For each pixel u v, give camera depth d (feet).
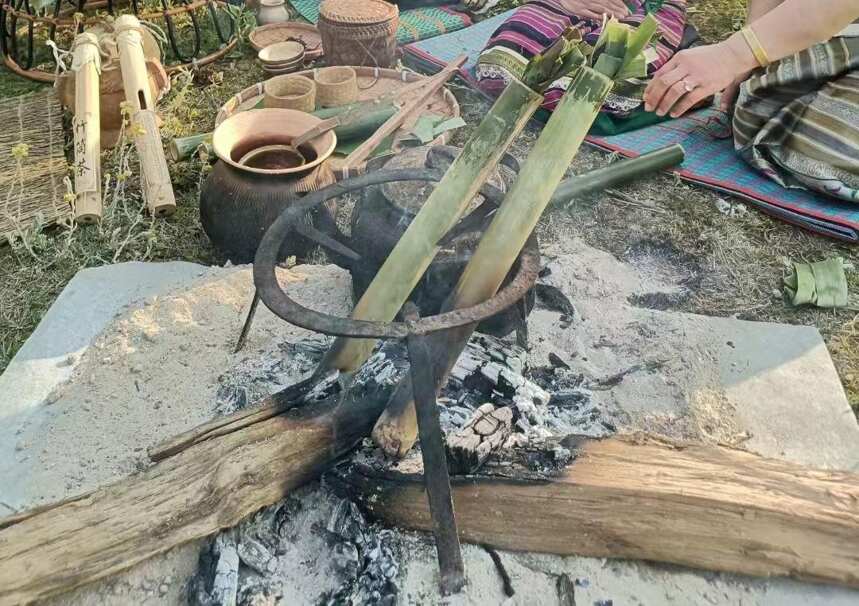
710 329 6.91
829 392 6.38
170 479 4.60
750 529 4.71
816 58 8.75
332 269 7.43
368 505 4.93
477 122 10.25
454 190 4.79
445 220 4.82
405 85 10.30
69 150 9.64
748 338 6.86
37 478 5.42
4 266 7.80
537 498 4.80
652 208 8.82
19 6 10.99
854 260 8.16
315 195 5.45
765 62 6.68
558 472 4.84
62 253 7.81
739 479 4.83
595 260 7.80
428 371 4.38
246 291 6.91
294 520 4.98
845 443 5.95
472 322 4.48
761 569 4.78
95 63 9.46
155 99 10.16
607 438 5.12
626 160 9.14
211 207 7.56
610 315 6.98
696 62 6.55
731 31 12.73
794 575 4.79
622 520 4.76
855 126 8.39
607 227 8.55
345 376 5.18
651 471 4.85
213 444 4.75
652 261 8.17
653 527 4.75
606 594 4.77
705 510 4.70
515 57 10.07
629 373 6.39
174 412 5.82
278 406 5.02
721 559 4.80
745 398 6.30
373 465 4.96
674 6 11.21
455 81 11.19
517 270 5.13
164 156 8.82
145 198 8.46
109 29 10.48
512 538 4.88
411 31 12.12
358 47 10.61
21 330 7.09
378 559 4.76
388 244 5.94
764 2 8.92
